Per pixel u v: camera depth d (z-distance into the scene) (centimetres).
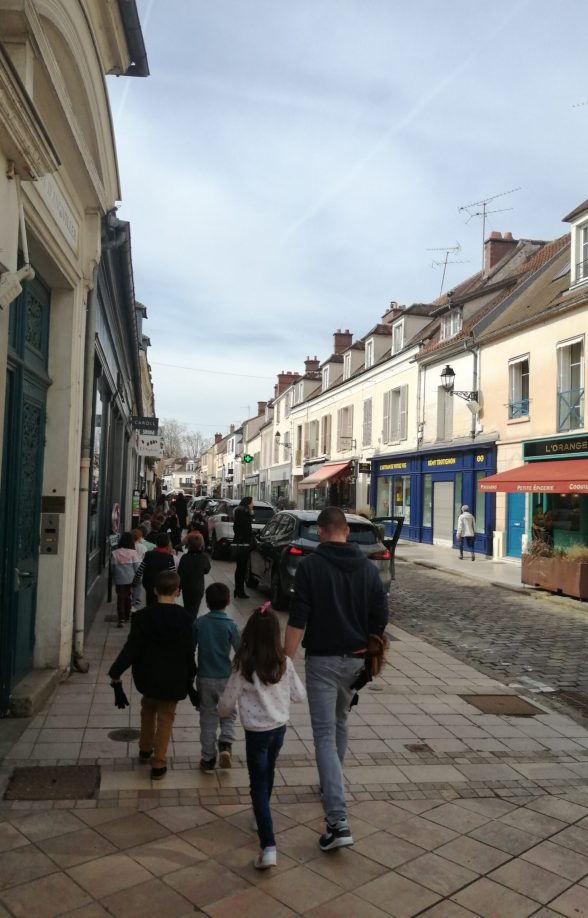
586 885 337
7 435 509
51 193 515
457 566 1833
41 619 630
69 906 303
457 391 2225
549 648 923
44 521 630
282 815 403
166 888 320
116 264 895
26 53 374
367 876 339
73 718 543
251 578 1301
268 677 363
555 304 1817
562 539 1781
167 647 442
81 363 675
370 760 499
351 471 3191
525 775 482
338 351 3856
